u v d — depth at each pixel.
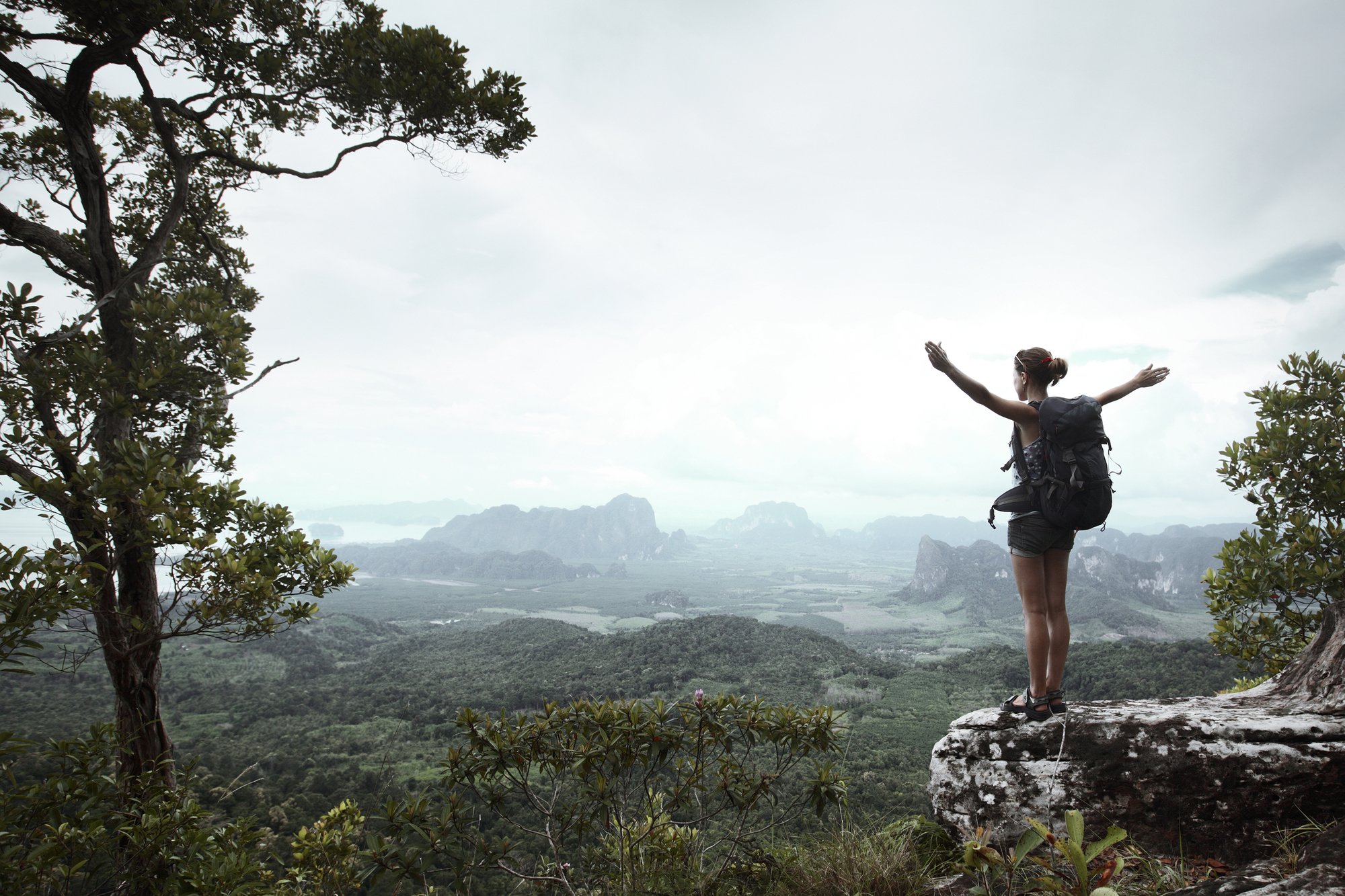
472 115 7.03
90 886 4.54
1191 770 2.99
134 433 6.70
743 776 4.12
